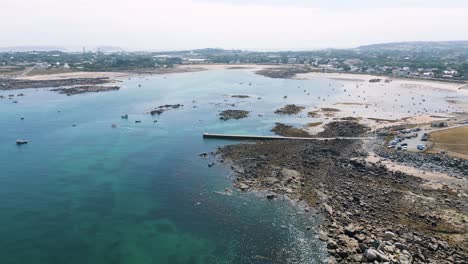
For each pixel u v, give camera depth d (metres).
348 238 46.06
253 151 84.19
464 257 41.41
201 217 54.50
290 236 48.34
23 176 70.81
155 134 101.75
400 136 92.75
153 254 45.72
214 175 70.19
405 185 63.16
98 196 62.25
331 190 61.50
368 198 58.16
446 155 76.38
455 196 58.56
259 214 54.50
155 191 63.84
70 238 49.44
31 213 56.25
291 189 62.38
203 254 45.41
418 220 50.81
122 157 81.75
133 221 53.84
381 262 39.84
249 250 45.81
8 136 98.69
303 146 87.69
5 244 47.78
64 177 70.38
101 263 44.00
